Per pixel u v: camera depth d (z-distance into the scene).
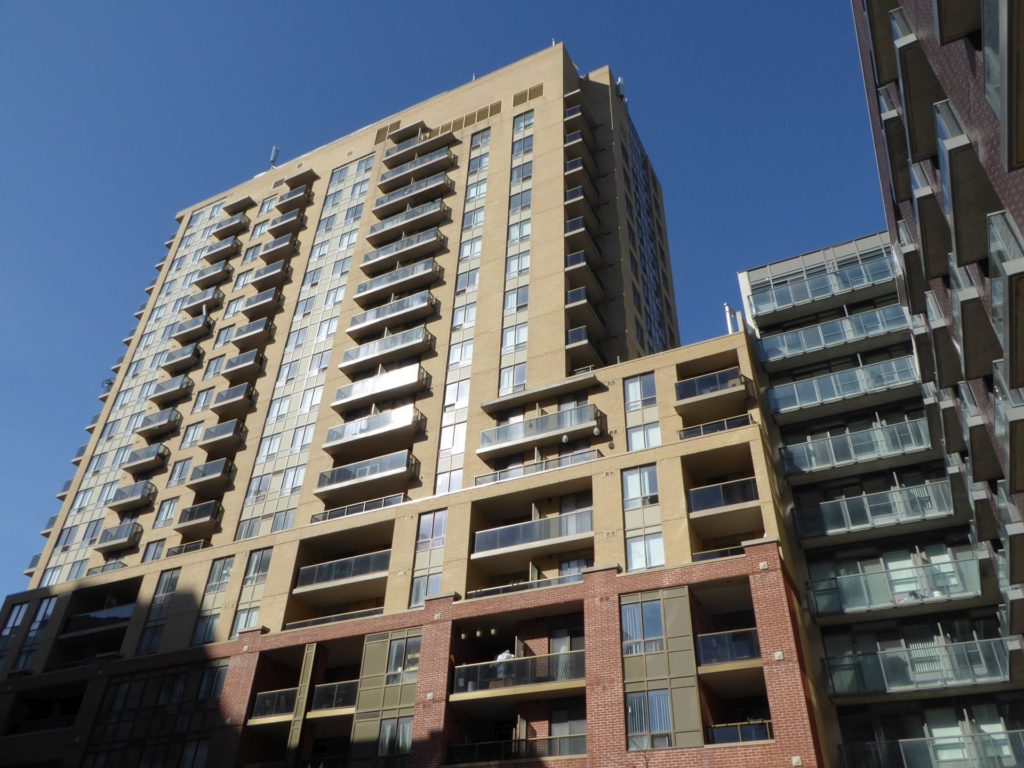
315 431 50.56
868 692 28.44
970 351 20.55
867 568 32.28
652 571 32.00
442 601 35.94
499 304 49.41
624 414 39.31
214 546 46.62
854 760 26.98
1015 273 14.40
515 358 45.94
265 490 50.06
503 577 38.56
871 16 24.89
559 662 32.03
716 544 34.84
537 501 38.84
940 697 28.28
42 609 51.22
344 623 37.91
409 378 47.91
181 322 67.25
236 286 66.56
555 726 31.84
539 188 54.31
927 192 22.09
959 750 25.95
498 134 60.22
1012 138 13.20
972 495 26.61
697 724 27.67
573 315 47.47
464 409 45.34
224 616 42.91
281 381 55.94
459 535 38.47
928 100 21.61
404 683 34.41
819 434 36.50
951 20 15.48
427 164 60.59
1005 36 12.30
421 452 44.91
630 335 50.06
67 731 42.00
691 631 29.78
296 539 43.62
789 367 38.66
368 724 33.94
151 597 46.72
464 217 56.25
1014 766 24.81
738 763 26.33
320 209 66.62
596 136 61.59
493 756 31.58
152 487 56.03
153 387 64.12
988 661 27.27
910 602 29.89
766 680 27.42
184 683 40.44
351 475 45.62
